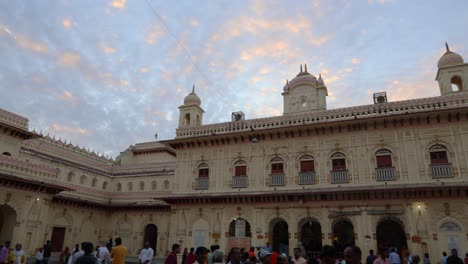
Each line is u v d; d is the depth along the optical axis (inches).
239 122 933.2
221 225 877.2
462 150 716.0
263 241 820.6
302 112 957.2
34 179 869.2
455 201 696.4
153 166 1384.1
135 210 1224.8
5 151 886.4
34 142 1128.8
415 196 725.9
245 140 918.4
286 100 1043.9
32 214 878.4
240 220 872.9
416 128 766.5
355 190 745.0
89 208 1186.6
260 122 907.4
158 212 1181.7
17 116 912.3
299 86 1039.0
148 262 444.8
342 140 822.5
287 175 848.9
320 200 796.0
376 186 749.3
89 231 1181.1
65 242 1077.1
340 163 810.2
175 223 934.4
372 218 745.6
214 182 919.7
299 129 855.1
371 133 800.9
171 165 1347.2
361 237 740.7
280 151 875.4
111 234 1235.9
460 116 733.9
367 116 798.5
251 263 305.6
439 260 676.1
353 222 759.1
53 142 1254.9
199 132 973.8
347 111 821.9
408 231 713.0
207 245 877.2
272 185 852.6
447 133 738.2
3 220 840.9
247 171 893.2
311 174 823.7
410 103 771.4
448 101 743.1
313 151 842.2
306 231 900.0
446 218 694.5
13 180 816.3
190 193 936.3
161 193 1187.3
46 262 679.1
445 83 826.8
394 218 737.6
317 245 882.8
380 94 879.7
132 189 1374.3
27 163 862.5
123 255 382.0
